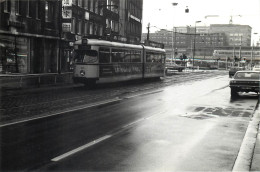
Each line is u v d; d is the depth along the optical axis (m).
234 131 9.97
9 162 6.41
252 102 17.95
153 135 9.13
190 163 6.67
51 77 29.02
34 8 32.03
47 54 35.00
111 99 17.34
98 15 48.19
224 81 37.81
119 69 26.61
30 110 12.94
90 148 7.61
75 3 40.72
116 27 57.75
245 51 135.88
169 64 71.69
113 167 6.29
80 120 11.11
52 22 35.62
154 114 12.88
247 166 6.42
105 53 24.44
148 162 6.67
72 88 23.53
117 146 7.85
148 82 33.00
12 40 29.31
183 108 14.88
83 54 23.64
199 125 10.83
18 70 30.16
